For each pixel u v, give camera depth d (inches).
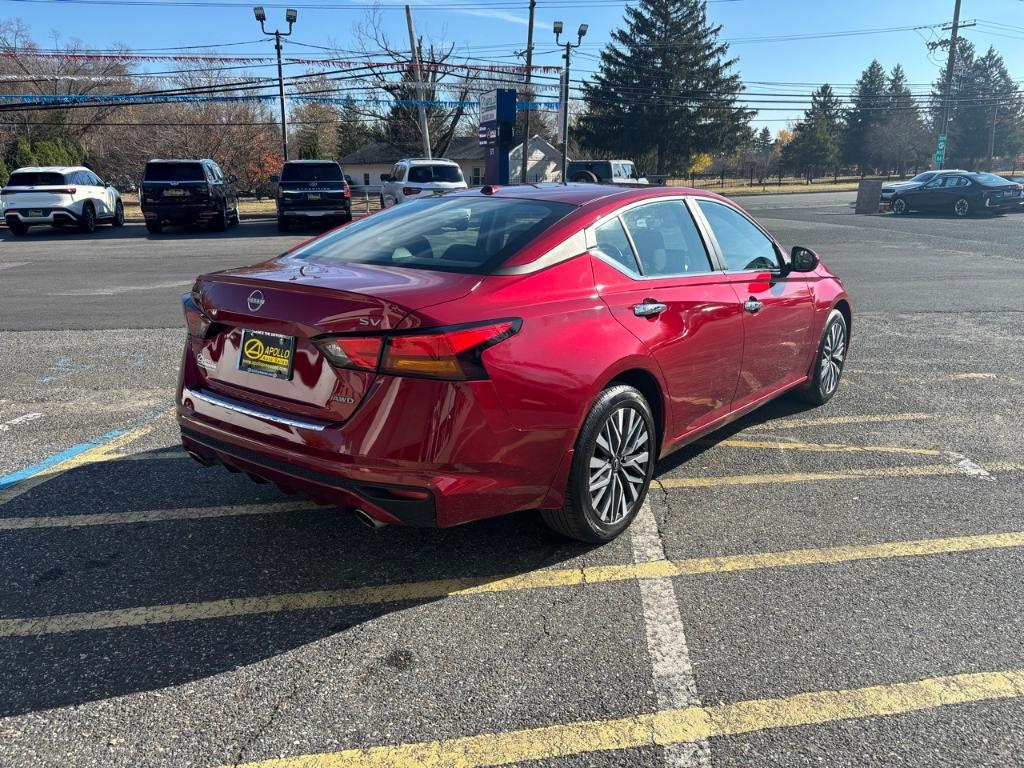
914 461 177.2
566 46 1279.5
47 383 233.1
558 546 136.3
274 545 135.3
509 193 151.1
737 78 2554.1
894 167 3523.6
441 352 104.3
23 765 84.4
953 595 120.8
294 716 92.9
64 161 1745.8
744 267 172.1
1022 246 635.5
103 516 145.3
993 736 90.6
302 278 118.0
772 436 193.9
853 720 93.0
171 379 238.1
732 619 114.1
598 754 87.5
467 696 96.8
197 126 1919.3
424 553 133.4
